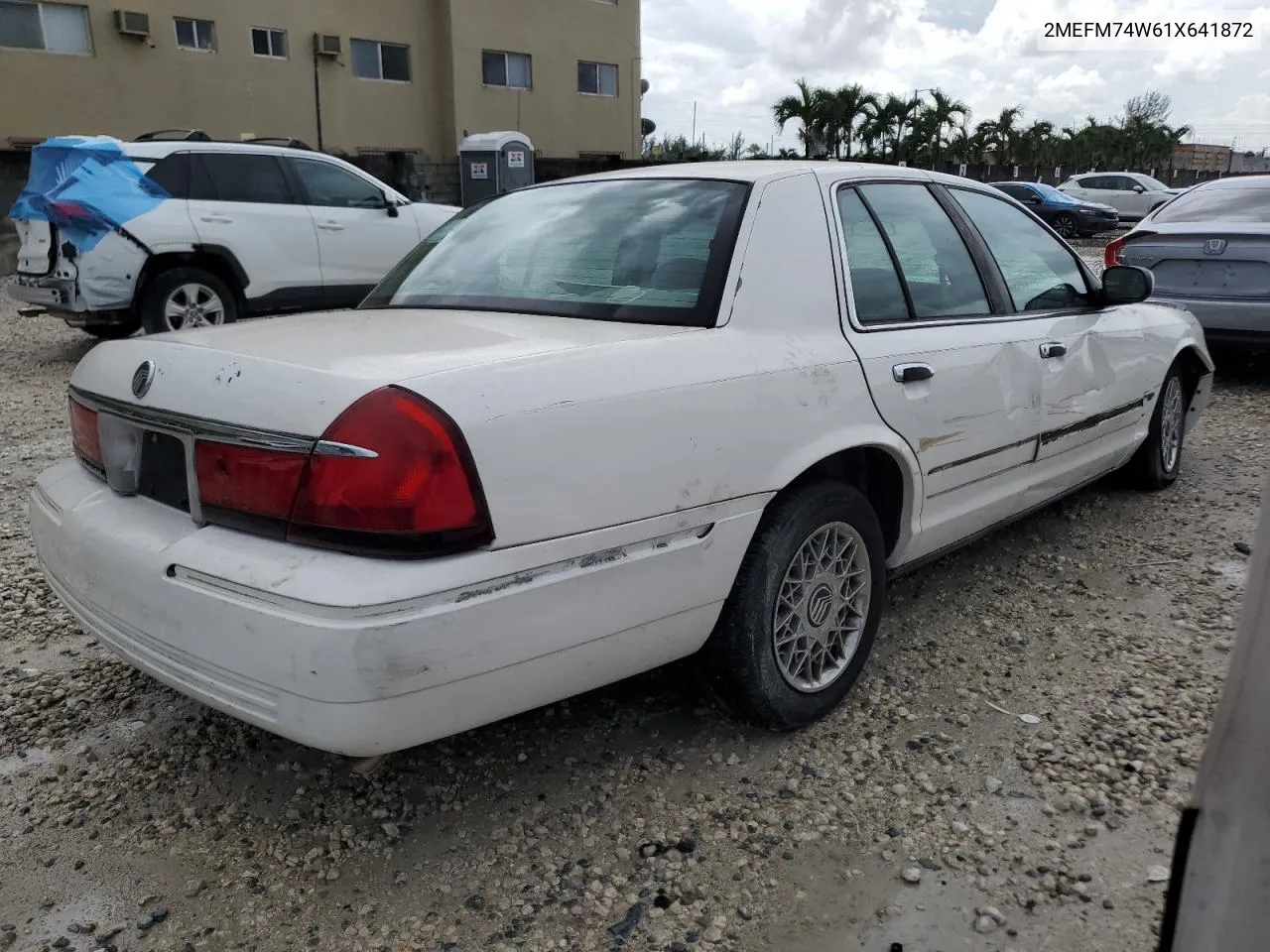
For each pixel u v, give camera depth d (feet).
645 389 7.94
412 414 6.76
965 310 11.69
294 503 6.94
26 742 9.90
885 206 11.07
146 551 7.67
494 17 82.58
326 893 7.84
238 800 8.98
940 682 10.95
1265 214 24.89
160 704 10.61
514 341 8.14
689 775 9.28
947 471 10.92
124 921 7.55
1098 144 145.07
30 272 28.96
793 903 7.69
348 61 76.48
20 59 61.77
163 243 28.27
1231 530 15.52
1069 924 7.44
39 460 19.69
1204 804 3.80
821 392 9.27
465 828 8.59
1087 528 15.69
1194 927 3.81
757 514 8.75
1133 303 15.51
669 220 9.90
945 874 7.98
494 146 70.90
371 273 32.83
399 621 6.64
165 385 7.84
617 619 7.84
